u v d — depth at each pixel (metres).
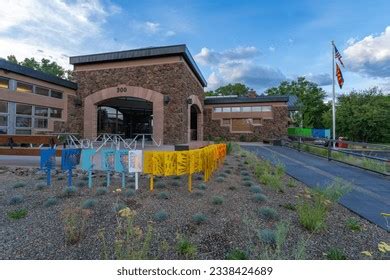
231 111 23.44
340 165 9.05
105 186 4.97
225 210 3.73
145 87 14.44
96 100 15.34
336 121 30.00
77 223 3.13
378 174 7.30
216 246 2.71
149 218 3.38
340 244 2.79
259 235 2.66
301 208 3.42
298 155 12.29
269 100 22.36
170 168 4.57
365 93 31.66
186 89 14.77
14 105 11.85
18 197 4.01
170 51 13.77
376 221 3.49
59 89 14.40
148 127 24.50
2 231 2.97
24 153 6.73
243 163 8.58
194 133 23.56
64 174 6.02
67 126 15.03
